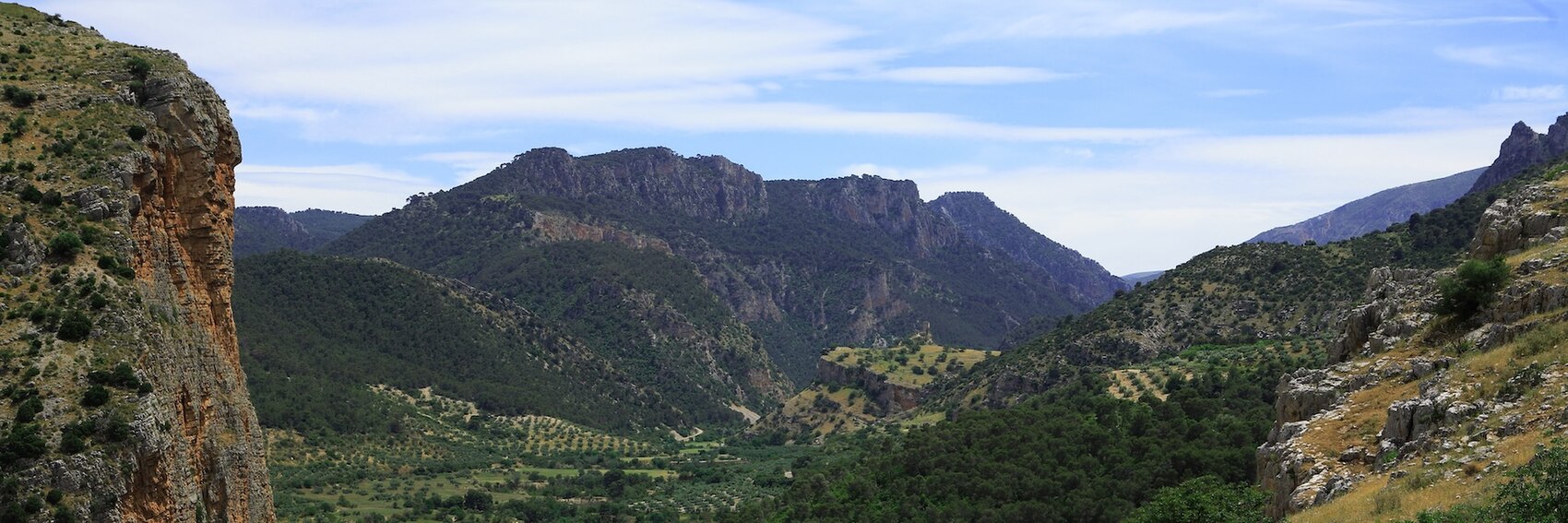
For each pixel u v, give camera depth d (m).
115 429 44.00
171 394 48.66
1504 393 42.47
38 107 53.69
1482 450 39.25
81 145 52.50
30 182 50.25
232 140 59.62
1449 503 36.44
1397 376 50.47
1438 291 56.00
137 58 58.22
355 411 196.62
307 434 182.88
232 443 54.59
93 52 58.88
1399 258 153.62
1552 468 33.09
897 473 122.06
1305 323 150.00
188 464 48.97
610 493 177.12
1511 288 50.72
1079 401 130.38
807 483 138.38
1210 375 121.88
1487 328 49.53
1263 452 53.69
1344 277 154.88
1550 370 41.94
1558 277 49.06
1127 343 163.75
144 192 53.56
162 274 53.03
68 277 47.88
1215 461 87.38
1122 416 113.81
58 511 41.44
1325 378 54.31
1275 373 113.62
